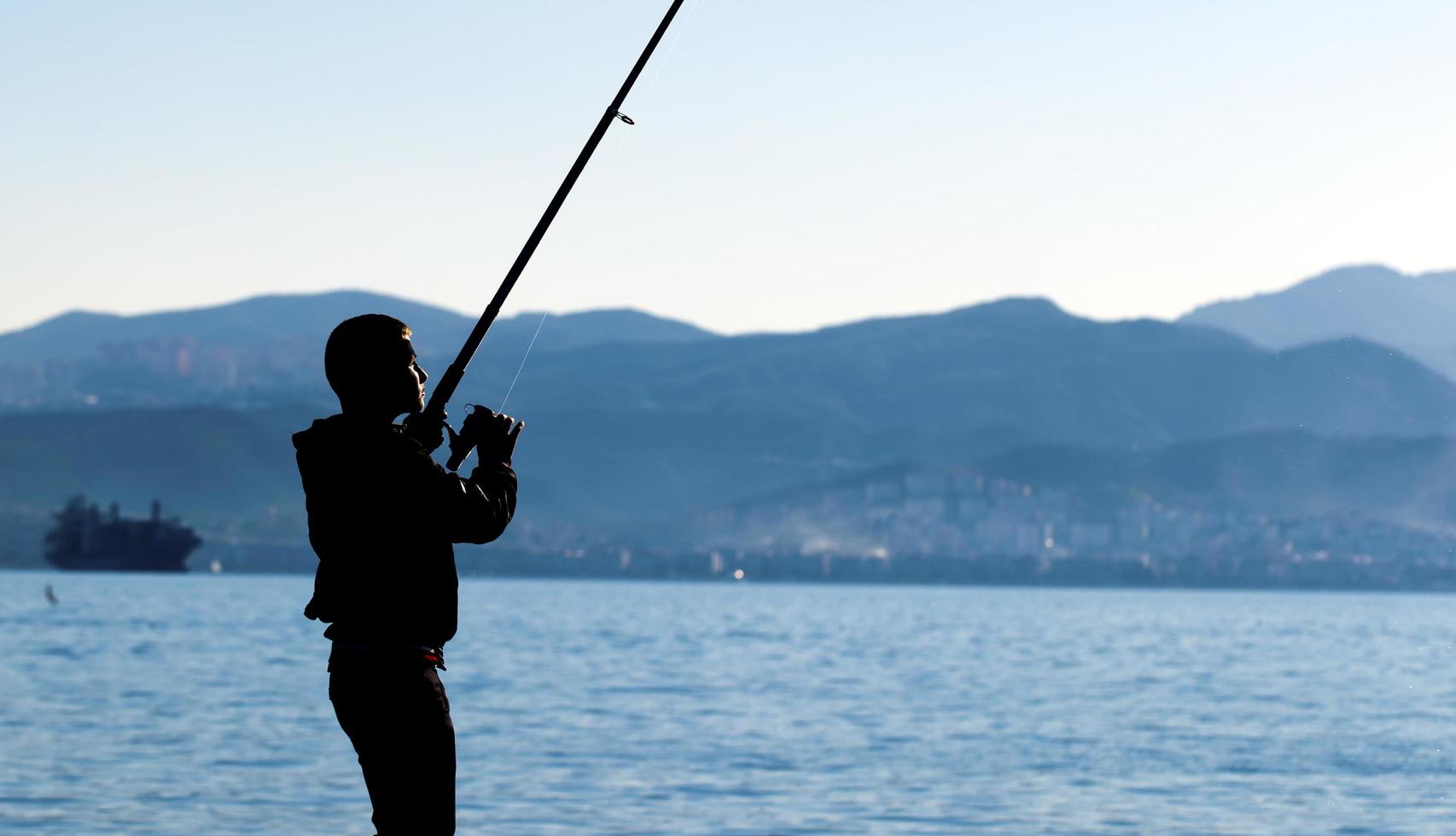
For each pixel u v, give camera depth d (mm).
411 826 6508
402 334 6820
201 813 24031
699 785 28594
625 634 110750
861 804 26594
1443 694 57156
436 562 6586
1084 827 24500
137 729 36844
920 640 107938
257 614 133625
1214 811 26297
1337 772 31953
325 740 34625
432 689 6551
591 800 26297
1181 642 112125
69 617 122000
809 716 44875
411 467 6523
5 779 27469
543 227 7195
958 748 36000
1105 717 45688
